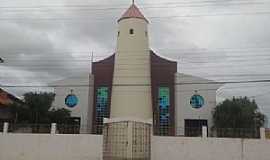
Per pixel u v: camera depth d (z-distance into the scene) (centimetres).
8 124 2845
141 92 3606
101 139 2673
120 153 2722
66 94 3981
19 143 2756
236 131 2750
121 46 3722
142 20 3794
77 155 2675
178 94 3888
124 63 3666
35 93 3678
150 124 2716
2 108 3650
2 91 3797
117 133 2759
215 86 3859
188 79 3912
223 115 3644
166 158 2634
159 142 2662
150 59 3966
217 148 2620
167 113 3859
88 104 3931
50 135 2733
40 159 2709
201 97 3850
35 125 2888
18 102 3738
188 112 3831
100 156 2648
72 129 2895
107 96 3972
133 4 3919
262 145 2620
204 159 2611
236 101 3741
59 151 2702
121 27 3778
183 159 2622
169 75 3950
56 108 3884
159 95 3919
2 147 2767
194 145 2633
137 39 3719
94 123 3925
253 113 3738
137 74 3641
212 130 2988
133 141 2723
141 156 2681
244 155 2611
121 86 3616
